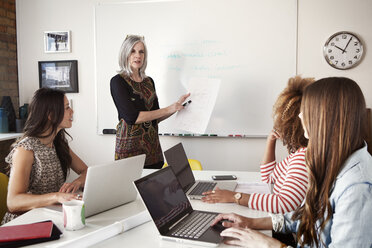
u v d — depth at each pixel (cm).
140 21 336
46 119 168
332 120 91
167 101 337
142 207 153
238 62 320
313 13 305
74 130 358
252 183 195
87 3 345
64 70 353
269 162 182
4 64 346
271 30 312
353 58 299
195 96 273
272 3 310
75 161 202
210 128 330
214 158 335
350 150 91
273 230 126
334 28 303
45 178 169
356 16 299
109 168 137
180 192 140
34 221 133
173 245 111
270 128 319
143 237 118
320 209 97
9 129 347
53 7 352
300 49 310
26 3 356
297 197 133
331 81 93
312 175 97
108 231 115
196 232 118
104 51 345
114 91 260
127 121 260
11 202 150
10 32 353
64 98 174
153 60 336
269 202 139
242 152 329
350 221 85
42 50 358
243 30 317
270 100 318
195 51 328
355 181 87
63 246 102
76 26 349
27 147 161
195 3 324
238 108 324
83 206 128
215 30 322
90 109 353
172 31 330
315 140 95
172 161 177
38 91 170
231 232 112
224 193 157
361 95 91
